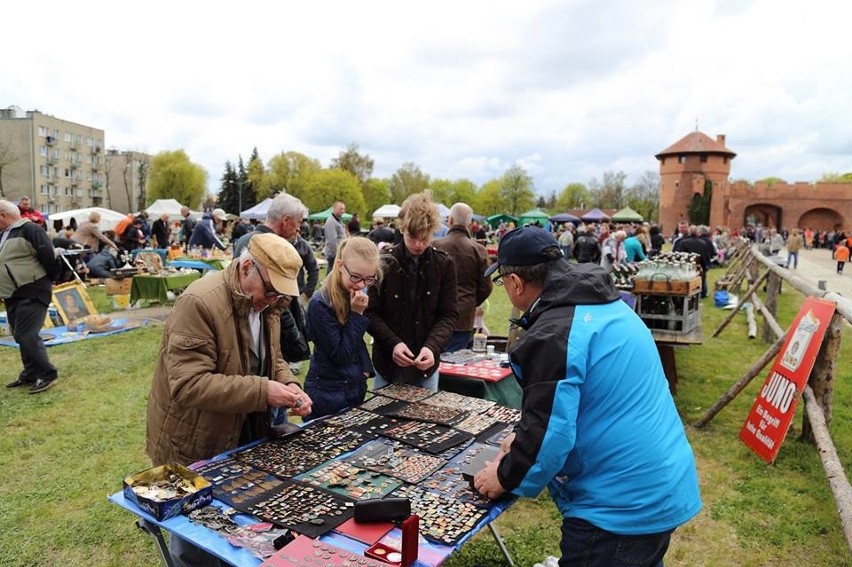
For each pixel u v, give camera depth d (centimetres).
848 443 462
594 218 4419
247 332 238
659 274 546
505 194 7469
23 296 578
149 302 1104
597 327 180
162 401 238
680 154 5681
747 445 464
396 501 187
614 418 180
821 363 435
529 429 177
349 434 260
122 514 364
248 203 7012
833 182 5319
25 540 337
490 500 203
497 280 214
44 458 441
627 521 179
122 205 9038
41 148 7444
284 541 178
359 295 300
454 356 448
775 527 350
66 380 626
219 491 206
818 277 1944
